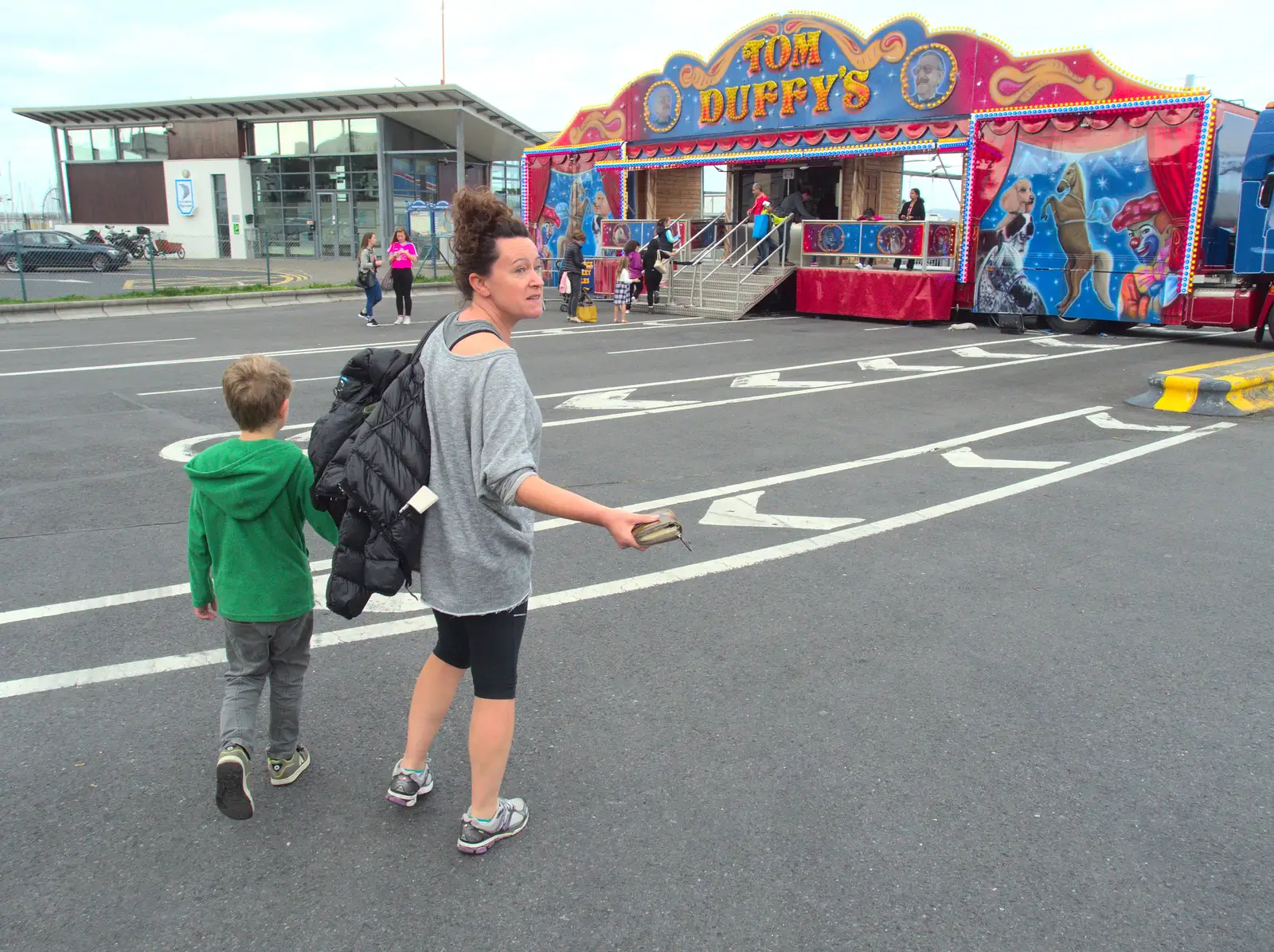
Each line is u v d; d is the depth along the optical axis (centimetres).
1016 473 721
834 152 1980
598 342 1501
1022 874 277
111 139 3966
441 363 256
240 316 1830
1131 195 1548
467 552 258
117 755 337
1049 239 1644
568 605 472
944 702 378
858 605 474
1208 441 827
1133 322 1625
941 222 1780
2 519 597
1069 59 1595
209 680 395
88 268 2847
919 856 285
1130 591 494
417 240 3356
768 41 2052
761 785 321
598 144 2406
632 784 321
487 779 280
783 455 771
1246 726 362
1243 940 251
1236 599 484
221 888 270
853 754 340
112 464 724
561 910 262
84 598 477
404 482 254
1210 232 1560
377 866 280
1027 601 480
